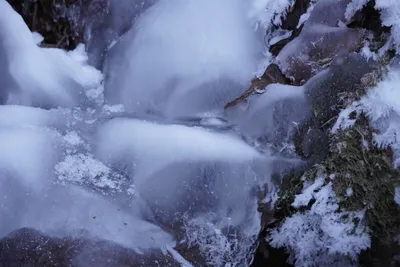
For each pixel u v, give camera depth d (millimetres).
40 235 1745
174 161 1877
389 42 1827
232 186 1860
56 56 2309
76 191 1833
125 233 1791
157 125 1955
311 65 1964
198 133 1909
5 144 1853
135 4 2363
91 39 2438
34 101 2145
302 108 1869
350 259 1729
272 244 1819
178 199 1868
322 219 1742
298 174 1828
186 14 2174
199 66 2119
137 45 2229
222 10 2164
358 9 1939
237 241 1852
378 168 1742
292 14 2148
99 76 2367
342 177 1760
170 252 1798
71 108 2162
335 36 1951
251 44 2154
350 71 1840
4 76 2141
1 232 1780
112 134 1964
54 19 2518
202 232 1851
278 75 2021
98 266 1697
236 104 2002
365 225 1719
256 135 1919
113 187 1878
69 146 1943
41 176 1842
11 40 2143
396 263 1697
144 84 2176
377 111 1743
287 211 1823
